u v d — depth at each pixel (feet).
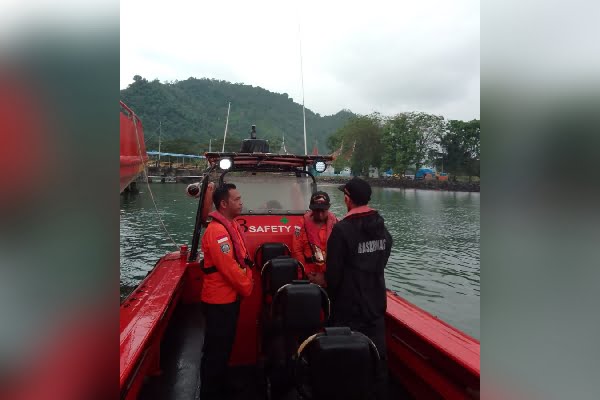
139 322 8.63
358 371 5.09
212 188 13.24
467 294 40.86
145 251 55.42
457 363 7.24
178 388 10.05
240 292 8.52
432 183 206.59
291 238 11.28
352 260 7.38
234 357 10.69
